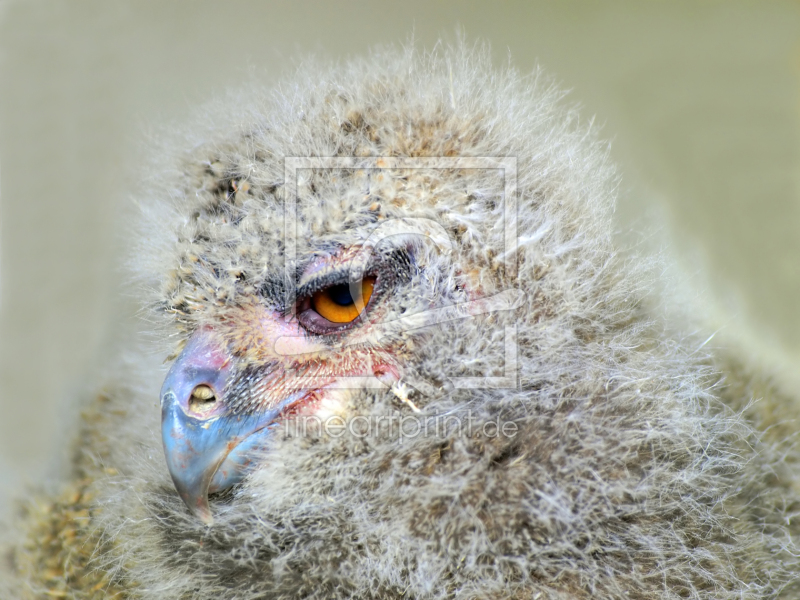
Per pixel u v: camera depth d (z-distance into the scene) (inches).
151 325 73.8
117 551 73.3
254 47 76.0
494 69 74.0
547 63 76.5
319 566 72.4
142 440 74.0
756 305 76.6
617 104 77.2
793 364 75.1
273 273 72.0
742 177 77.5
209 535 72.7
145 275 73.5
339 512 72.4
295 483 72.4
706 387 73.2
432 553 72.1
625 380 72.3
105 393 75.0
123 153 76.1
